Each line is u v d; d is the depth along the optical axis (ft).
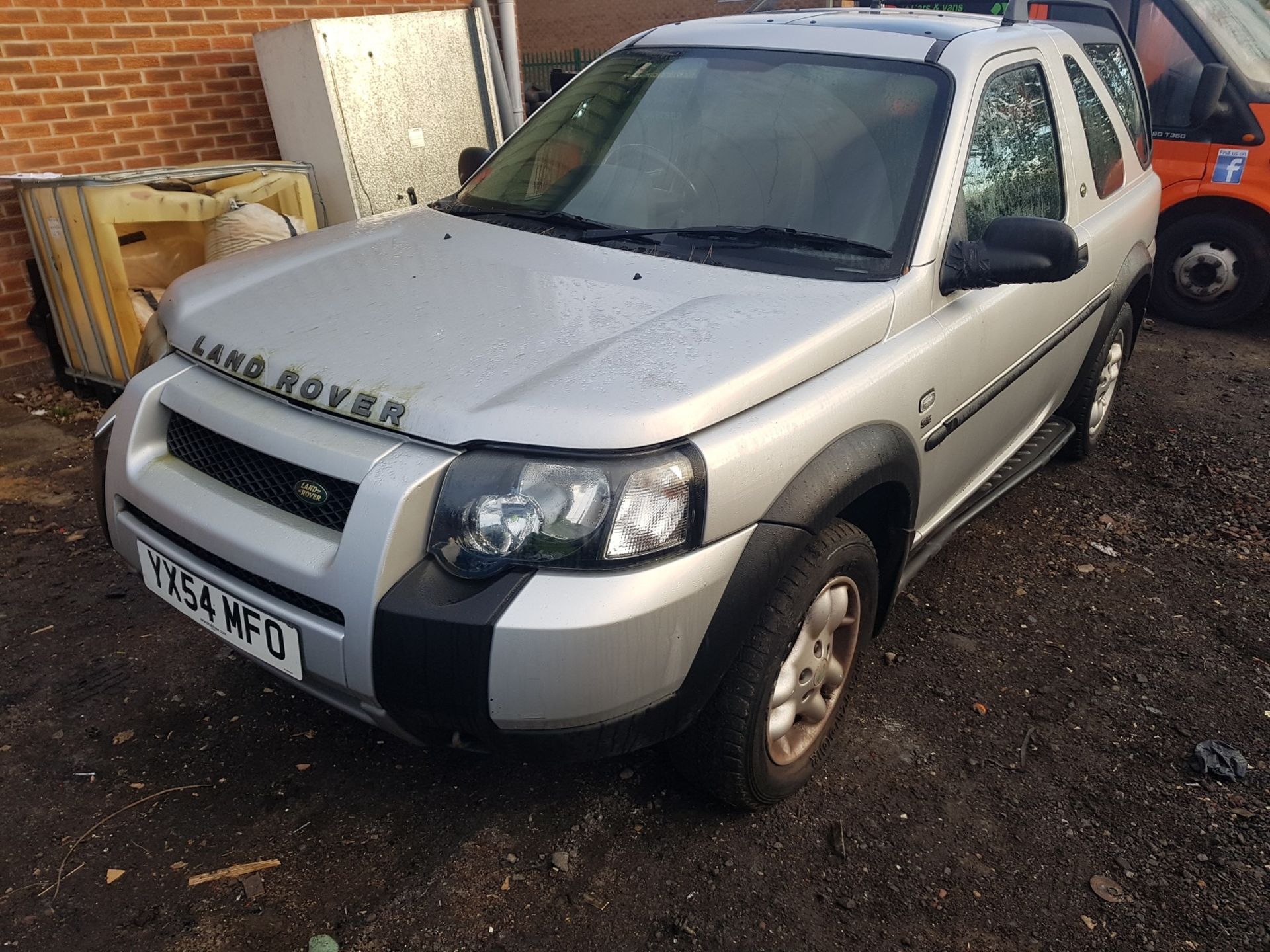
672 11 60.39
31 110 16.57
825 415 7.19
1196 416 18.11
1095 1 19.95
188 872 7.40
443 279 8.19
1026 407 11.79
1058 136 11.53
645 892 7.41
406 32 19.26
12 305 16.89
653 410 6.18
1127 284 13.93
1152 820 8.44
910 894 7.54
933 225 8.63
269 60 18.57
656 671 6.26
